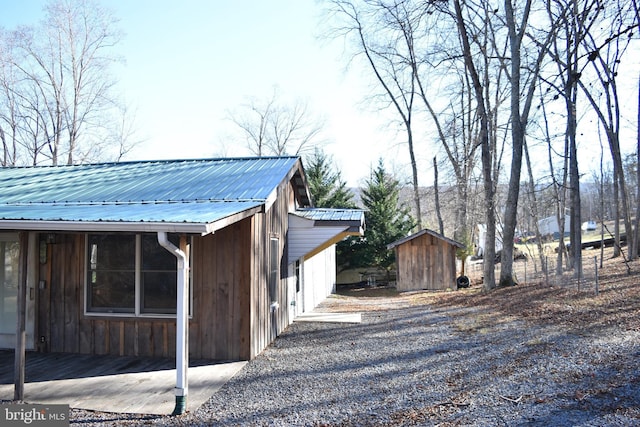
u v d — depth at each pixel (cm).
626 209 1848
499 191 2567
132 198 739
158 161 1043
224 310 691
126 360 680
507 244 1441
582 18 866
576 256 1338
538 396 457
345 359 672
